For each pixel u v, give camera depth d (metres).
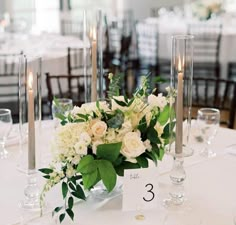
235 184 1.65
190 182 1.66
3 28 5.28
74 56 4.14
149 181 1.46
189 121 1.74
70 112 1.51
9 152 1.94
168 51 5.70
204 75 5.37
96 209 1.45
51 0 6.68
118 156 1.37
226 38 5.41
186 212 1.44
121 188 1.52
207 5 6.22
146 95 1.51
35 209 1.44
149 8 8.13
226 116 3.56
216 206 1.48
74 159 1.36
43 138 2.04
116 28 6.43
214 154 1.93
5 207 1.47
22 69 1.67
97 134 1.37
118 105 1.42
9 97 4.01
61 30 6.70
